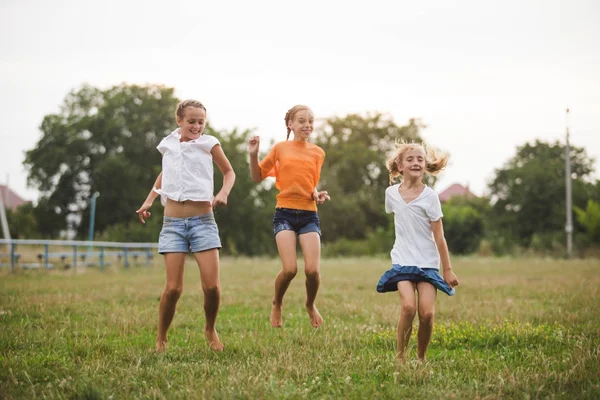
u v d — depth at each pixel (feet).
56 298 34.88
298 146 23.90
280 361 17.48
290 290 43.50
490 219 153.17
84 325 25.57
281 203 23.52
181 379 15.87
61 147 166.30
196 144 20.26
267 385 14.84
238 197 164.14
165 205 20.63
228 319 27.84
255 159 23.79
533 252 127.85
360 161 222.89
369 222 218.79
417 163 19.60
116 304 33.09
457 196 193.88
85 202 169.58
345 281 53.16
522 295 39.09
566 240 133.39
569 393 14.70
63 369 16.92
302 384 15.35
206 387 14.90
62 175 167.73
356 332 23.79
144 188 168.25
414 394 14.60
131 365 17.20
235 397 14.28
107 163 160.86
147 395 14.44
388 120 236.63
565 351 19.93
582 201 148.25
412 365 16.81
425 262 18.95
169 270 19.98
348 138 236.02
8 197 272.31
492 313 29.30
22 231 147.95
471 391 14.75
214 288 19.99
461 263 96.89
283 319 28.09
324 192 23.49
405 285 18.79
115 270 77.05
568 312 28.86
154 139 173.37
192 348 20.27
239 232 164.66
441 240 19.04
